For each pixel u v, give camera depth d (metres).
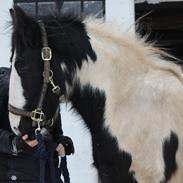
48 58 2.98
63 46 3.03
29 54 2.98
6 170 3.31
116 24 3.23
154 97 3.01
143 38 3.21
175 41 8.57
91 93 3.06
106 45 3.08
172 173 3.03
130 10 6.06
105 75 3.05
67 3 6.11
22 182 3.29
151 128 2.98
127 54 3.08
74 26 3.09
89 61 3.04
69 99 3.11
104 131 3.04
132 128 2.99
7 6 6.08
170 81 3.07
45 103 3.01
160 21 8.23
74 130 5.92
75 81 3.06
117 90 3.04
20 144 3.15
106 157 3.05
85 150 5.96
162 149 2.99
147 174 3.00
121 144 3.00
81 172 5.96
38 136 3.02
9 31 3.09
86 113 3.11
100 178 3.11
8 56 5.99
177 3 6.91
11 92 3.01
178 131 3.02
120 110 3.02
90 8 6.10
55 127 3.41
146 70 3.09
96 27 3.13
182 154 3.04
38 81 2.98
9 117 3.07
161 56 3.19
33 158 3.29
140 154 2.99
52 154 3.29
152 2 6.79
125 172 3.02
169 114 3.02
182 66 3.29
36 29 3.00
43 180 3.19
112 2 6.07
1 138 3.22
